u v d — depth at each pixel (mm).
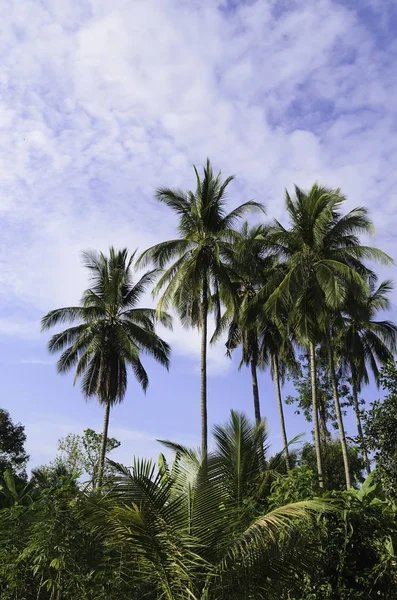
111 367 30734
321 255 24984
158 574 7793
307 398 37594
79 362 31688
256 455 10617
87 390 31062
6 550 9805
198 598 7461
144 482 7660
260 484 10312
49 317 31016
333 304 22781
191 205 27266
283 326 28125
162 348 32625
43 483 13875
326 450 34781
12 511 10312
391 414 15602
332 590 8008
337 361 36219
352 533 8148
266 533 7254
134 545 7816
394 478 14820
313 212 24812
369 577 8008
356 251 24359
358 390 36156
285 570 7820
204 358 26000
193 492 8156
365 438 15789
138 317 32250
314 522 8281
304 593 8281
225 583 7473
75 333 31641
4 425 40562
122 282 31609
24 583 9477
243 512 8758
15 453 40375
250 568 7547
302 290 24031
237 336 33062
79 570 8680
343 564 8172
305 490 8984
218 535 7957
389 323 35562
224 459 9211
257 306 27516
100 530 8586
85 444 37031
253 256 28109
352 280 23781
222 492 8352
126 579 8305
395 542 8344
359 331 36062
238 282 31094
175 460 8719
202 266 26344
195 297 25797
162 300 26203
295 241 25094
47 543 8695
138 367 32219
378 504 9078
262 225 31938
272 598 7773
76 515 8547
